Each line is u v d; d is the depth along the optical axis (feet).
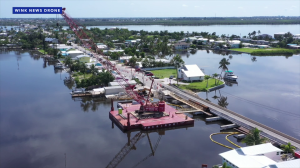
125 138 269.44
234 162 185.78
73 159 226.17
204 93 420.36
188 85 451.94
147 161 224.12
